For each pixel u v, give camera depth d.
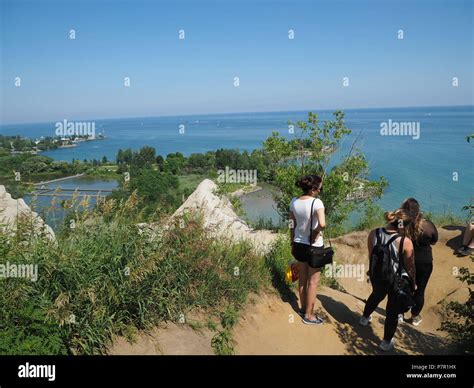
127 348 3.99
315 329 5.33
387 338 5.12
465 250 7.95
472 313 5.07
